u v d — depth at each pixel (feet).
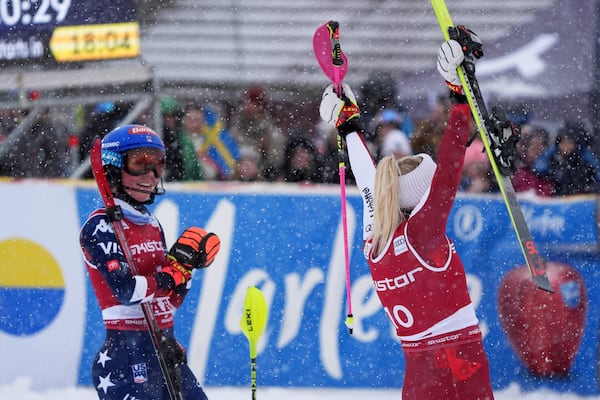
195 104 81.46
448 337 38.11
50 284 63.77
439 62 38.58
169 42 82.17
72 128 80.33
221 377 63.36
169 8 81.97
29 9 79.41
